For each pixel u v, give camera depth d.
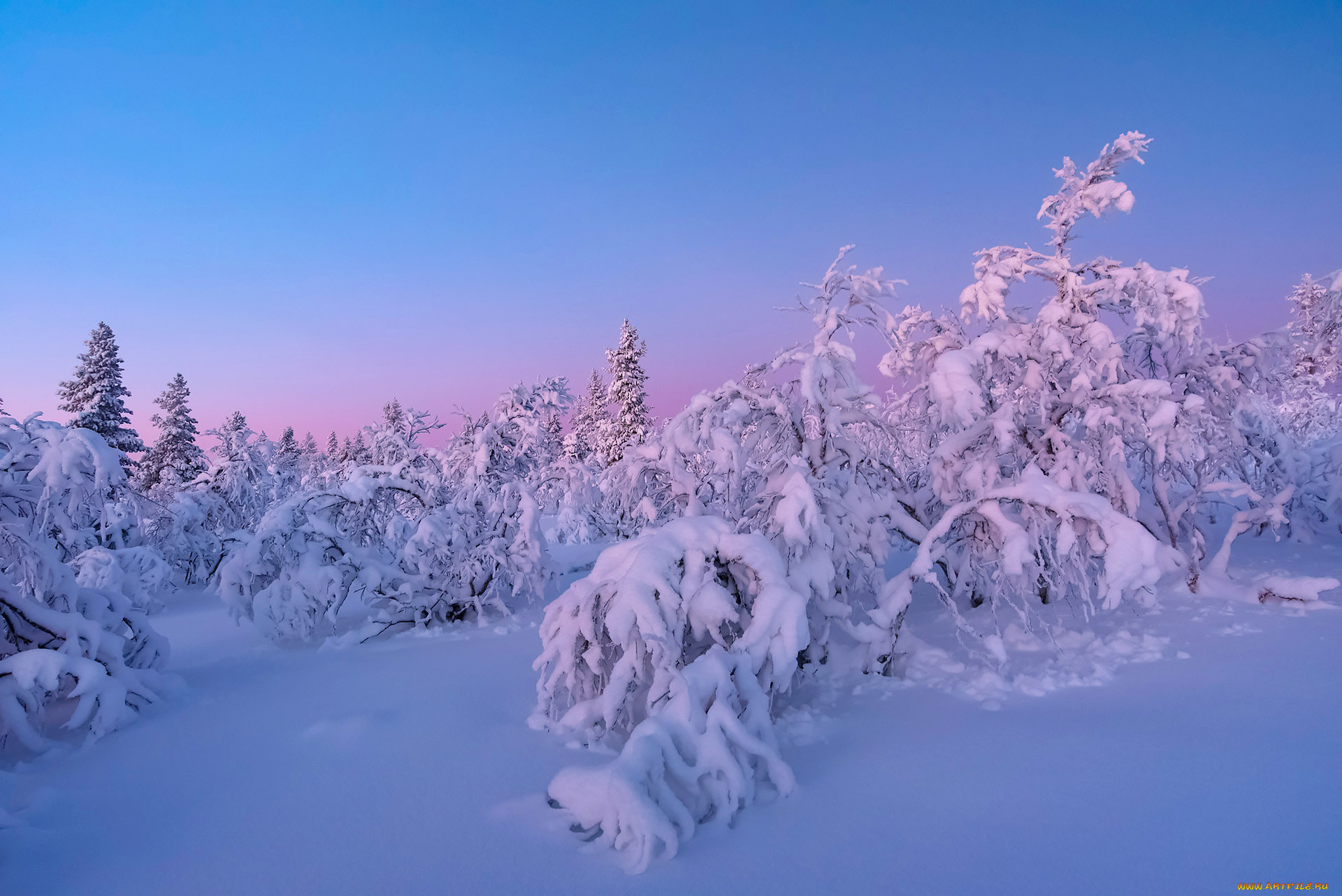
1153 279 9.68
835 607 7.29
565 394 20.64
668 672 5.51
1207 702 5.69
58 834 4.51
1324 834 3.54
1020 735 5.33
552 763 5.49
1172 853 3.51
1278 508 10.21
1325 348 15.28
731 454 7.46
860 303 8.62
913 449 12.88
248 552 10.87
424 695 7.62
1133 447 11.03
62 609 7.65
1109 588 6.66
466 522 12.54
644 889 3.56
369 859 4.05
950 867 3.56
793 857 3.78
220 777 5.45
